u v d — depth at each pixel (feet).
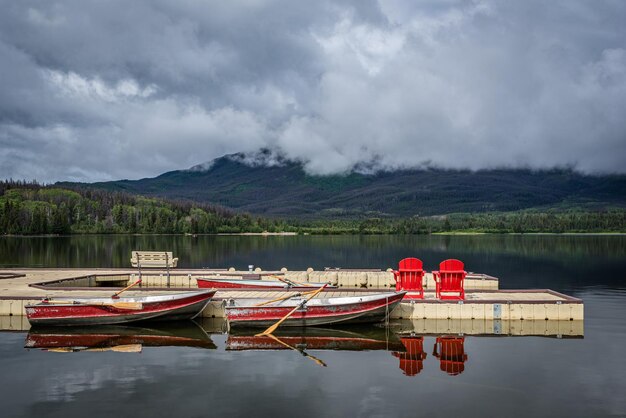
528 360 62.03
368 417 45.09
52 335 75.46
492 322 82.43
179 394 50.52
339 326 80.33
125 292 99.40
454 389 52.01
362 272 135.85
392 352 65.82
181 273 131.03
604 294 113.70
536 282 136.56
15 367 59.36
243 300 80.59
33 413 46.06
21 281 113.19
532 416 45.50
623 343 69.92
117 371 57.82
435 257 235.81
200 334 76.54
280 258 231.71
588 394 50.70
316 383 53.78
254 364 60.49
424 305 84.12
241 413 45.93
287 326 79.36
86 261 201.26
